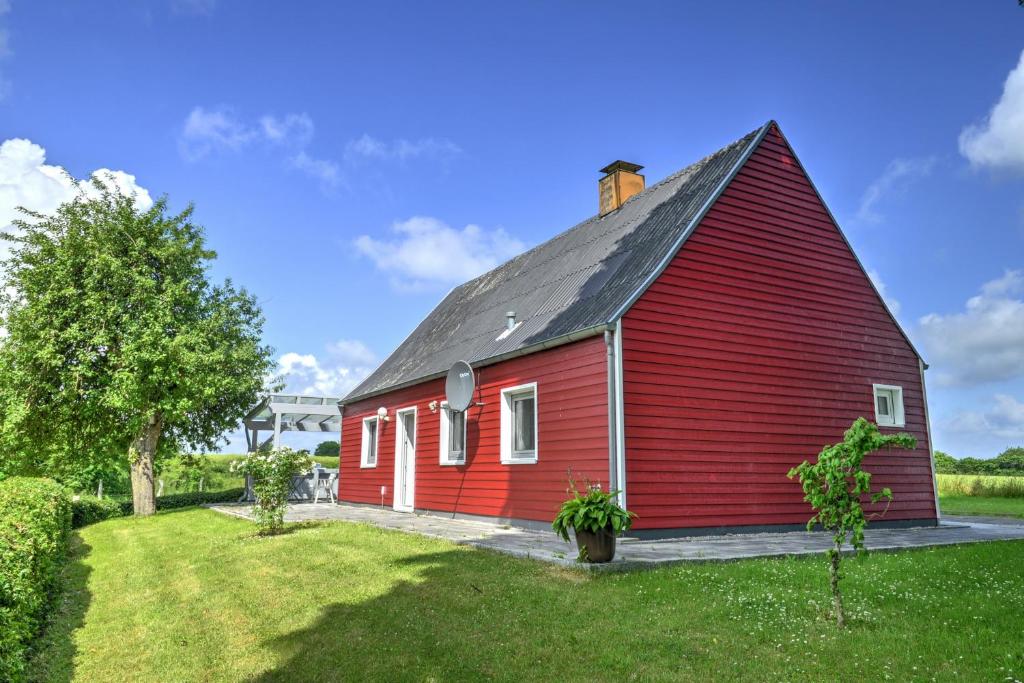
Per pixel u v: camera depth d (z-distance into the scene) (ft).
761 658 15.65
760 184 41.55
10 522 23.11
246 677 17.08
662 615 18.66
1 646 15.02
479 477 43.62
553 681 14.97
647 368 34.58
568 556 25.73
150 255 65.67
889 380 44.09
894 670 14.64
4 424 60.08
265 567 28.30
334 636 19.01
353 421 68.74
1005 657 14.85
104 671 18.20
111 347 61.93
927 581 22.43
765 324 39.47
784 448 38.32
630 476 32.96
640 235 42.63
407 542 31.48
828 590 21.04
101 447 65.51
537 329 41.14
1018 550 28.48
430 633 18.33
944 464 128.16
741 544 31.17
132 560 33.86
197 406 66.59
